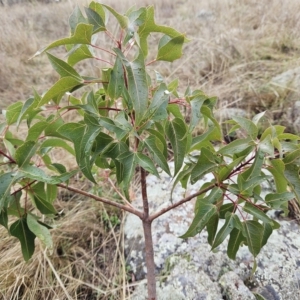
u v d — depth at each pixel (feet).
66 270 3.01
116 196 3.59
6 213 1.58
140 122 1.33
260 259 2.74
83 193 1.91
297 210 3.25
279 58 5.73
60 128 1.46
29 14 9.97
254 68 5.56
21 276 2.87
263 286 2.59
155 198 3.44
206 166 1.53
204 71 5.75
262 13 7.61
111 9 1.35
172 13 9.52
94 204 3.58
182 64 5.64
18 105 1.75
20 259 3.05
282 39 6.22
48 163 2.01
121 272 2.90
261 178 1.43
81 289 2.90
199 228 1.53
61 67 1.47
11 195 1.63
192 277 2.55
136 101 1.28
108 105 1.71
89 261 3.07
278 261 2.73
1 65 6.63
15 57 7.27
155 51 6.64
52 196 2.00
